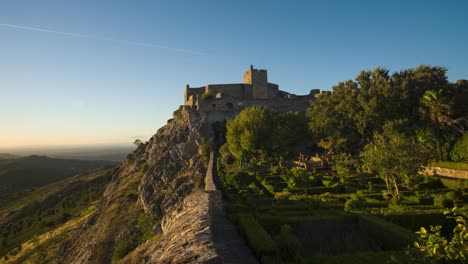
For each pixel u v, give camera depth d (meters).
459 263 10.73
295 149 83.19
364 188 40.75
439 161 52.44
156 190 75.06
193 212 13.85
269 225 22.42
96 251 56.09
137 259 12.27
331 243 20.89
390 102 61.16
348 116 67.44
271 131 66.62
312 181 42.97
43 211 125.25
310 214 25.56
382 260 14.84
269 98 113.06
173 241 9.80
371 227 21.19
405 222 23.98
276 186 42.19
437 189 37.34
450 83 60.97
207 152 75.00
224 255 14.54
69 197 135.25
